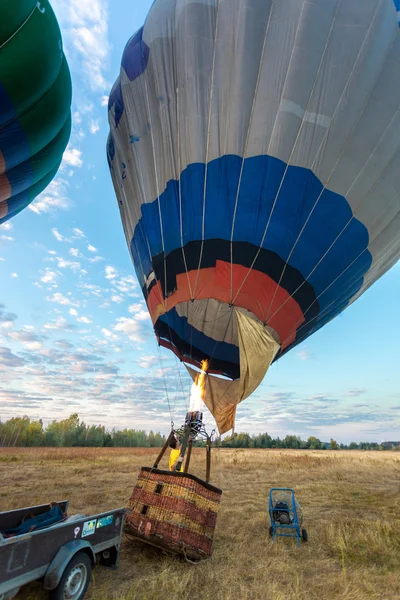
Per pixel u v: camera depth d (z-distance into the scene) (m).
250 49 7.41
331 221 7.67
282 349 8.23
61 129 10.47
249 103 7.45
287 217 7.36
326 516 8.67
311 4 7.33
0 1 7.36
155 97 8.32
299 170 7.39
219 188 7.42
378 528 7.31
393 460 28.66
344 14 7.41
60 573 3.80
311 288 7.86
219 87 7.62
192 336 10.08
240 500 10.28
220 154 7.52
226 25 7.64
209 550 5.48
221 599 4.24
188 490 5.54
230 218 7.32
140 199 8.73
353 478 15.41
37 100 8.95
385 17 7.52
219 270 7.30
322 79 7.38
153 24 8.59
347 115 7.46
